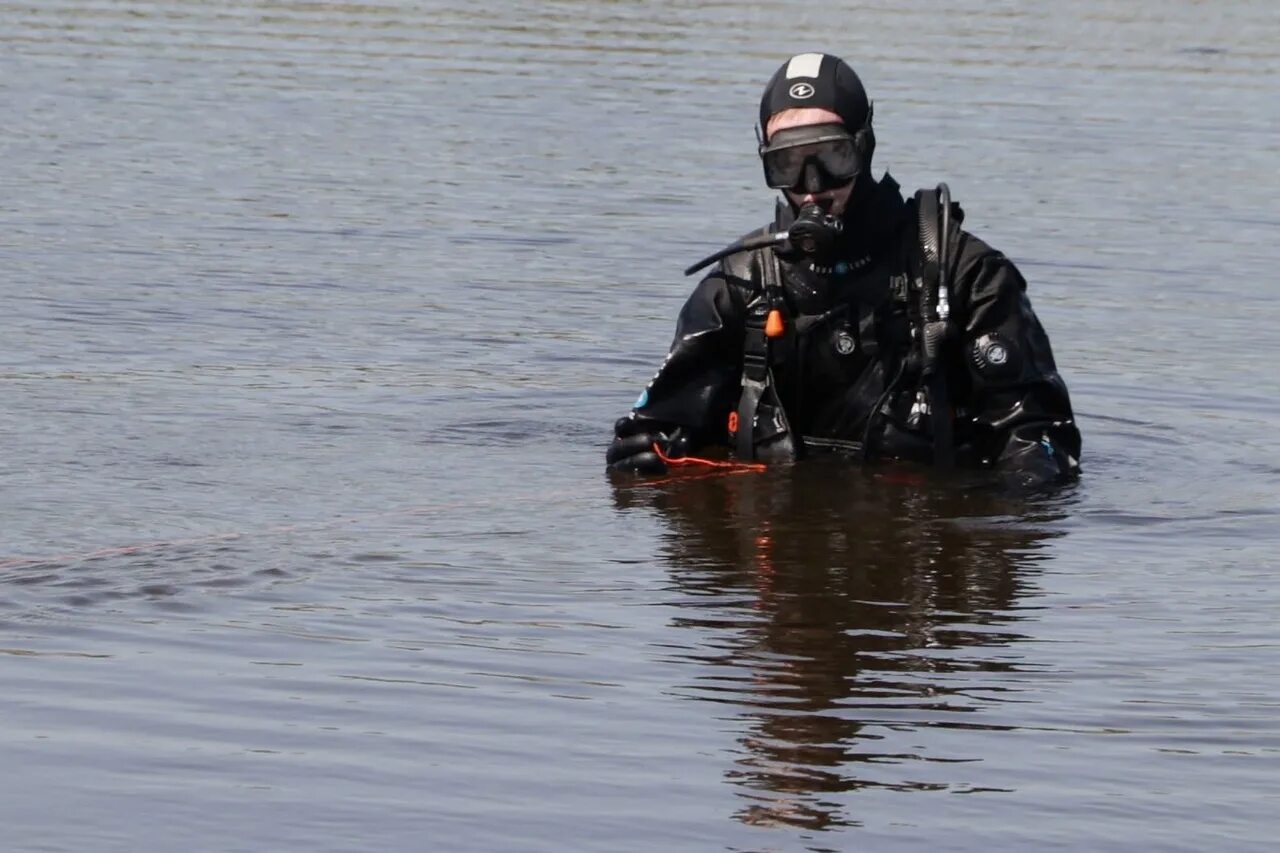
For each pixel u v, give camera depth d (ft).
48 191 75.36
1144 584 33.53
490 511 37.81
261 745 25.48
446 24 126.72
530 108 97.50
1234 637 30.58
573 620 30.91
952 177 82.48
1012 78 109.40
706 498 38.93
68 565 33.22
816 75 40.14
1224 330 58.70
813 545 35.60
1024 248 70.08
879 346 41.29
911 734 26.21
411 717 26.53
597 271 64.95
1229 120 99.14
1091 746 25.94
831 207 40.22
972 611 31.73
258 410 45.93
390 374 50.42
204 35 120.16
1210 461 43.32
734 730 26.22
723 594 32.42
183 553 34.14
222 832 22.86
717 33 123.85
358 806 23.61
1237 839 23.08
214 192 76.43
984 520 37.58
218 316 56.59
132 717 26.37
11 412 44.57
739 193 78.69
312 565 33.63
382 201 75.41
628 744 25.66
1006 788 24.44
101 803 23.61
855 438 42.04
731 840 22.81
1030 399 40.96
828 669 28.78
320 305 58.65
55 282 59.98
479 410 47.01
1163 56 119.85
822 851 22.59
